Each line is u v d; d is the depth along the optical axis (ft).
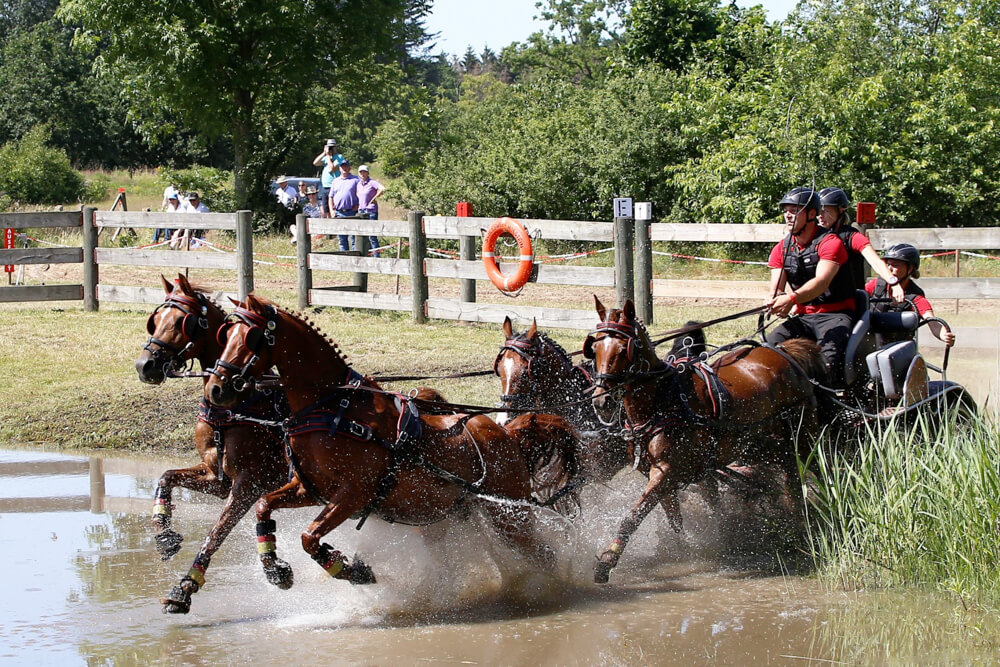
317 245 76.38
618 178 75.97
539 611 20.04
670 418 21.33
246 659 17.67
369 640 18.56
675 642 18.17
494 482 20.65
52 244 72.43
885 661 17.03
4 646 18.33
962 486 20.56
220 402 18.61
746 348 24.03
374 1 97.60
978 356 38.93
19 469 31.42
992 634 18.12
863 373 24.39
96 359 41.37
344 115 110.42
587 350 21.33
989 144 68.69
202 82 91.81
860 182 67.41
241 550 24.21
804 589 20.95
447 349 40.83
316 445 19.25
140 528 25.93
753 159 66.59
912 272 25.30
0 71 176.65
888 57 73.61
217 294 22.88
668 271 61.57
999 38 75.66
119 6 90.33
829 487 22.31
